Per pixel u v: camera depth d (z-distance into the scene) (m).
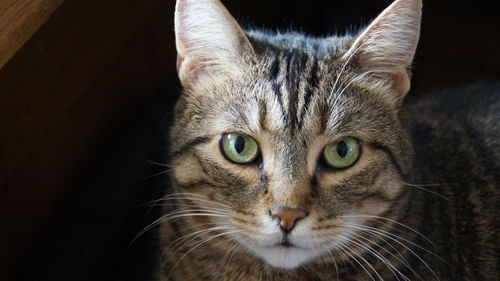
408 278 0.52
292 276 0.52
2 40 0.48
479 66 0.73
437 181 0.55
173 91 0.60
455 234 0.54
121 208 0.57
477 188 0.56
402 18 0.50
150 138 0.59
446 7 0.76
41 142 0.53
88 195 0.57
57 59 0.52
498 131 0.58
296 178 0.48
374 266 0.52
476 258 0.55
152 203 0.56
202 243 0.52
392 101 0.51
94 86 0.56
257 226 0.49
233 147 0.49
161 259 0.54
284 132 0.49
